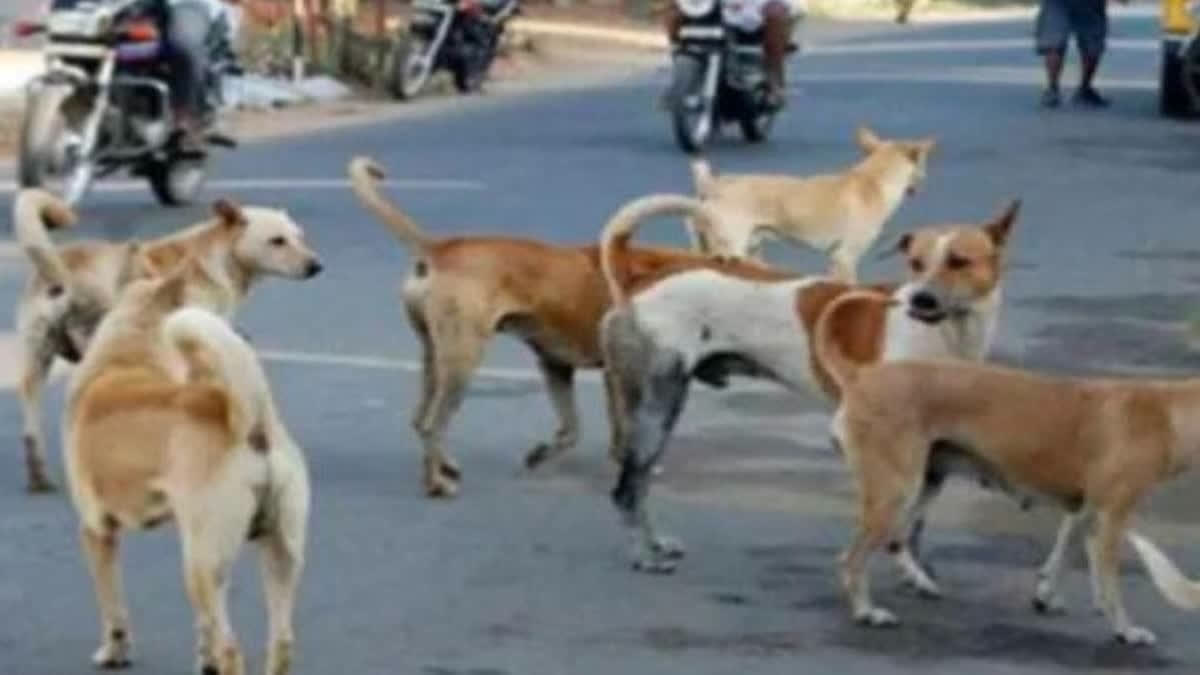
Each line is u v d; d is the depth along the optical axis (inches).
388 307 663.8
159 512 354.9
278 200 855.7
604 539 451.2
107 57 805.9
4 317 634.2
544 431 535.5
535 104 1242.0
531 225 810.8
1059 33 1269.7
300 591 412.2
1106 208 888.3
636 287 438.3
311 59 1270.9
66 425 374.6
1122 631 392.5
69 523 453.7
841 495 486.3
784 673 375.2
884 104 1256.8
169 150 824.9
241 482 344.5
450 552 439.2
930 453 399.9
